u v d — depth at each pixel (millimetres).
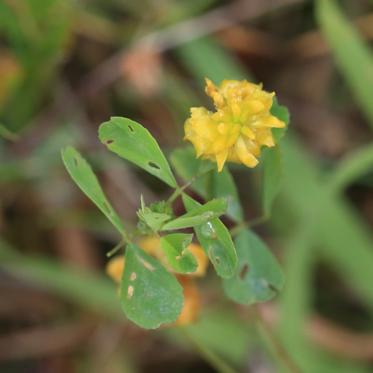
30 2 200
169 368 214
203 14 225
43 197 219
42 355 216
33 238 221
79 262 219
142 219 119
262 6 226
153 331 212
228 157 123
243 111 122
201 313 196
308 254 193
